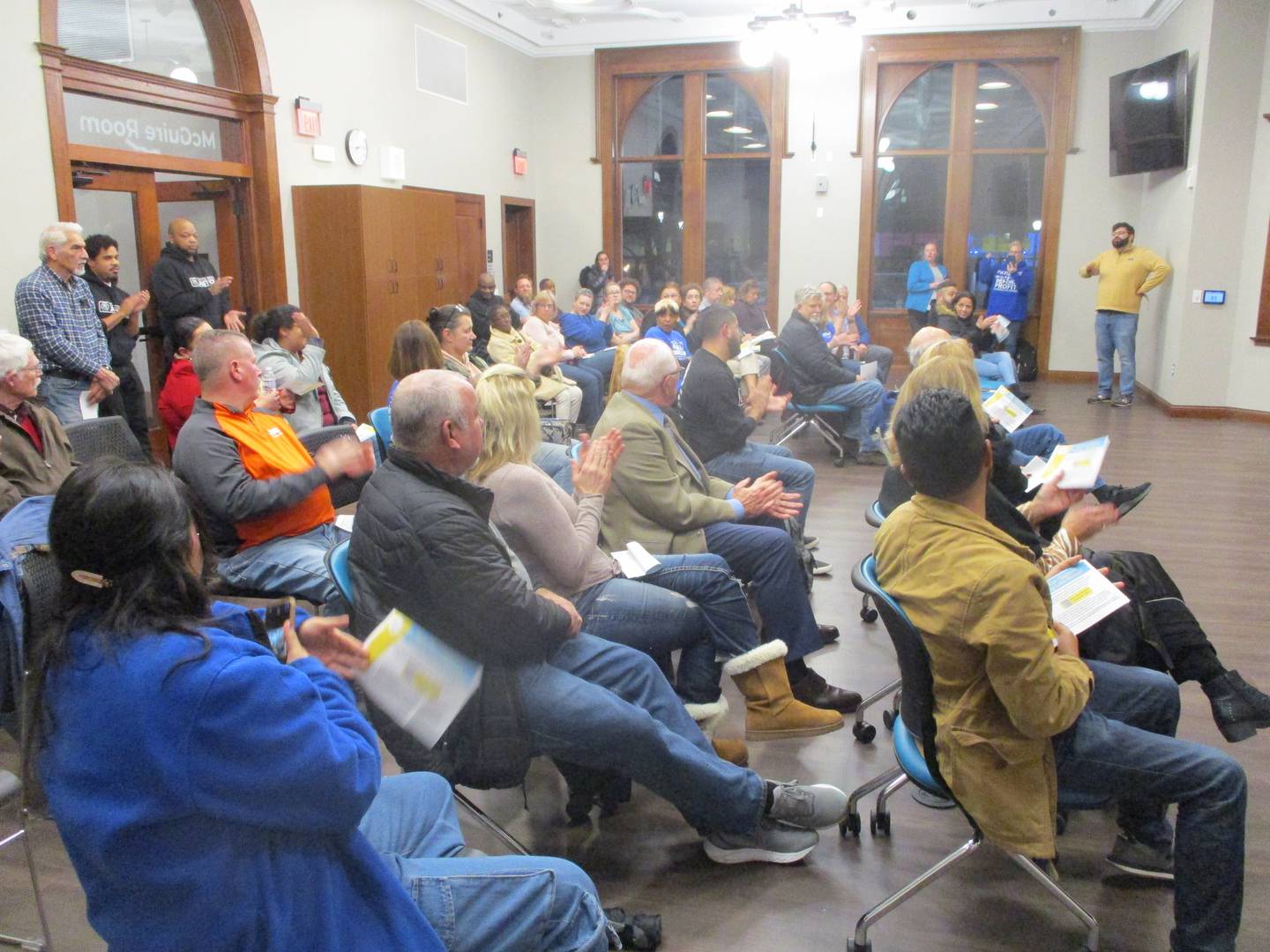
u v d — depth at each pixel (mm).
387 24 7871
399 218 7398
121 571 998
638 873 2102
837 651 3322
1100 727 1718
